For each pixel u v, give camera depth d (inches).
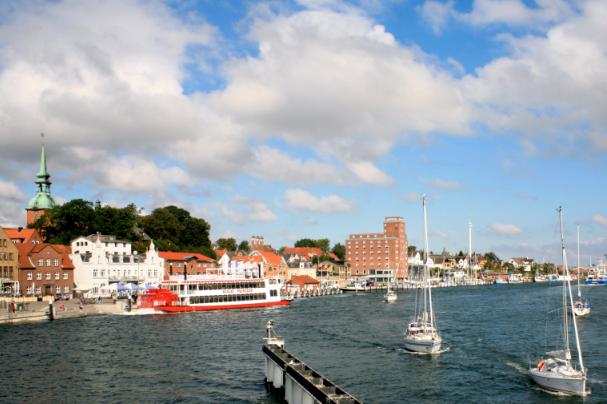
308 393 1659.7
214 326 4045.3
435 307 5807.1
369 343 3223.4
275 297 5792.3
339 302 6742.1
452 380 2294.5
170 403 1961.1
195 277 5462.6
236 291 5521.7
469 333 3577.8
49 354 2859.3
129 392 2102.6
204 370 2471.7
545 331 3629.4
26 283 5511.8
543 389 2150.6
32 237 6314.0
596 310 5068.9
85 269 6156.5
